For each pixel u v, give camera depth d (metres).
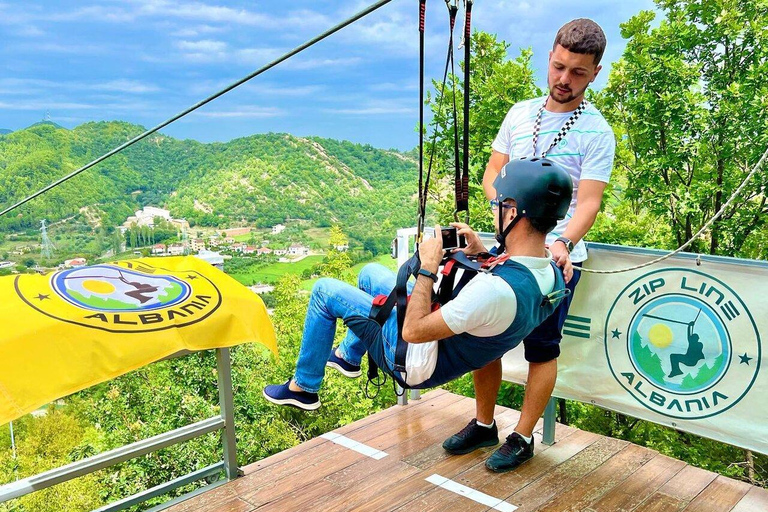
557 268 2.02
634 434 11.52
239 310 2.19
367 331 2.11
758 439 2.29
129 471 16.66
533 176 1.77
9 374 1.63
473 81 13.50
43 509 17.03
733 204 11.41
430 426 3.01
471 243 1.97
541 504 2.32
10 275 2.02
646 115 12.05
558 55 2.29
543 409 2.56
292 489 2.41
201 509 2.26
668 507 2.31
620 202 13.06
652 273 2.51
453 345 1.89
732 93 10.90
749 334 2.28
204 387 19.00
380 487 2.44
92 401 19.48
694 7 11.80
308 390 2.33
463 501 2.35
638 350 2.58
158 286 2.18
